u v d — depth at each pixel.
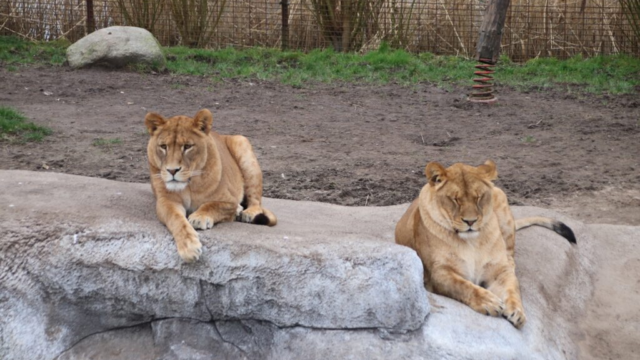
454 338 5.46
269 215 6.67
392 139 12.56
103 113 13.43
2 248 5.50
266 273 5.52
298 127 13.16
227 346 5.66
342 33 20.98
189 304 5.67
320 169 10.73
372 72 18.23
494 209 6.57
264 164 10.90
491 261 6.17
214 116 13.64
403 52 19.67
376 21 21.12
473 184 5.95
